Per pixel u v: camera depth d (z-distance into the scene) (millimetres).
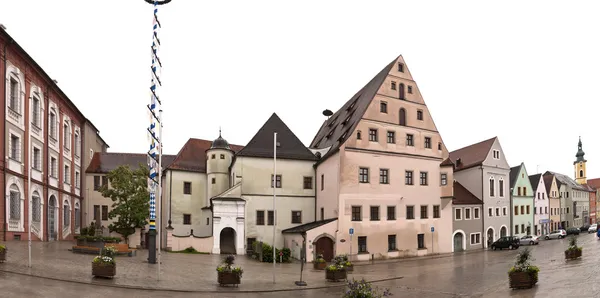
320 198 50188
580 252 34312
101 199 58844
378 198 47625
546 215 81750
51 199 45312
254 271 33344
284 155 51000
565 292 20406
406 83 51656
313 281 28641
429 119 52500
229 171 54938
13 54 35281
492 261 41281
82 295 18812
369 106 48594
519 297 20266
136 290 21500
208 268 31797
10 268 22609
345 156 46188
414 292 24703
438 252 50969
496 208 66000
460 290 24766
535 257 40750
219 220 47094
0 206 32656
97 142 66438
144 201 46625
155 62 30047
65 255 29656
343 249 44906
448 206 52250
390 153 49000
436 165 52094
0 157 32750
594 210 123938
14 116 35344
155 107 30250
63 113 48875
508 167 68938
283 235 49219
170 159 65750
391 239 48156
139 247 47406
